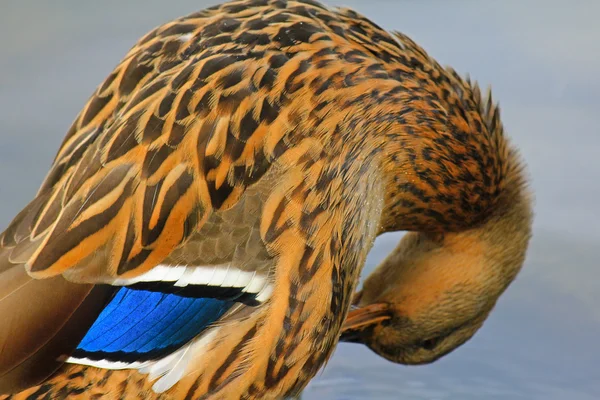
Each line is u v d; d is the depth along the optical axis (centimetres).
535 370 1527
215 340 1085
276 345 1108
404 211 1355
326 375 1562
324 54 1163
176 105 1073
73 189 1036
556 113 1800
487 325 1608
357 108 1170
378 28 1261
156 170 1045
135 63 1134
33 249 1003
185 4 1900
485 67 1825
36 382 981
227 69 1106
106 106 1113
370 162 1202
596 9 1927
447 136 1292
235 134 1081
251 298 1085
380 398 1506
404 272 1493
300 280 1104
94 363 1030
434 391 1509
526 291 1642
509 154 1439
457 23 1895
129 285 1027
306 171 1105
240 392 1114
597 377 1508
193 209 1053
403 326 1491
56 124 1717
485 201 1390
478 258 1451
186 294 1056
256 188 1084
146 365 1059
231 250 1069
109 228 1019
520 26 1898
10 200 1627
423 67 1281
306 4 1233
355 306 1508
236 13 1195
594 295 1619
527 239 1463
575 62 1838
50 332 980
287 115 1111
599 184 1727
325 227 1116
